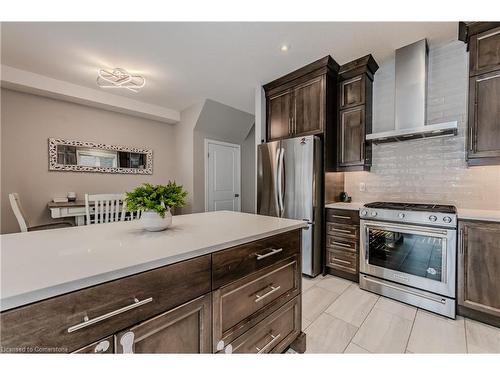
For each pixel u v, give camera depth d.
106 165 3.91
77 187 3.61
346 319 1.87
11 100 3.06
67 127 3.50
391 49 2.51
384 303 2.12
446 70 2.43
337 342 1.59
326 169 2.79
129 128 4.18
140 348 0.76
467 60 2.27
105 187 3.90
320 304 2.11
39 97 3.26
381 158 2.87
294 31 2.17
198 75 3.09
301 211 2.75
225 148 4.94
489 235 1.76
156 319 0.79
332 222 2.73
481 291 1.79
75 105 3.57
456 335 1.66
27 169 3.19
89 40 2.30
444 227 1.92
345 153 2.88
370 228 2.35
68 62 2.72
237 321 1.07
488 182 2.22
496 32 1.88
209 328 0.96
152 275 0.78
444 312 1.91
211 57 2.62
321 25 2.10
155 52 2.52
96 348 0.67
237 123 4.83
